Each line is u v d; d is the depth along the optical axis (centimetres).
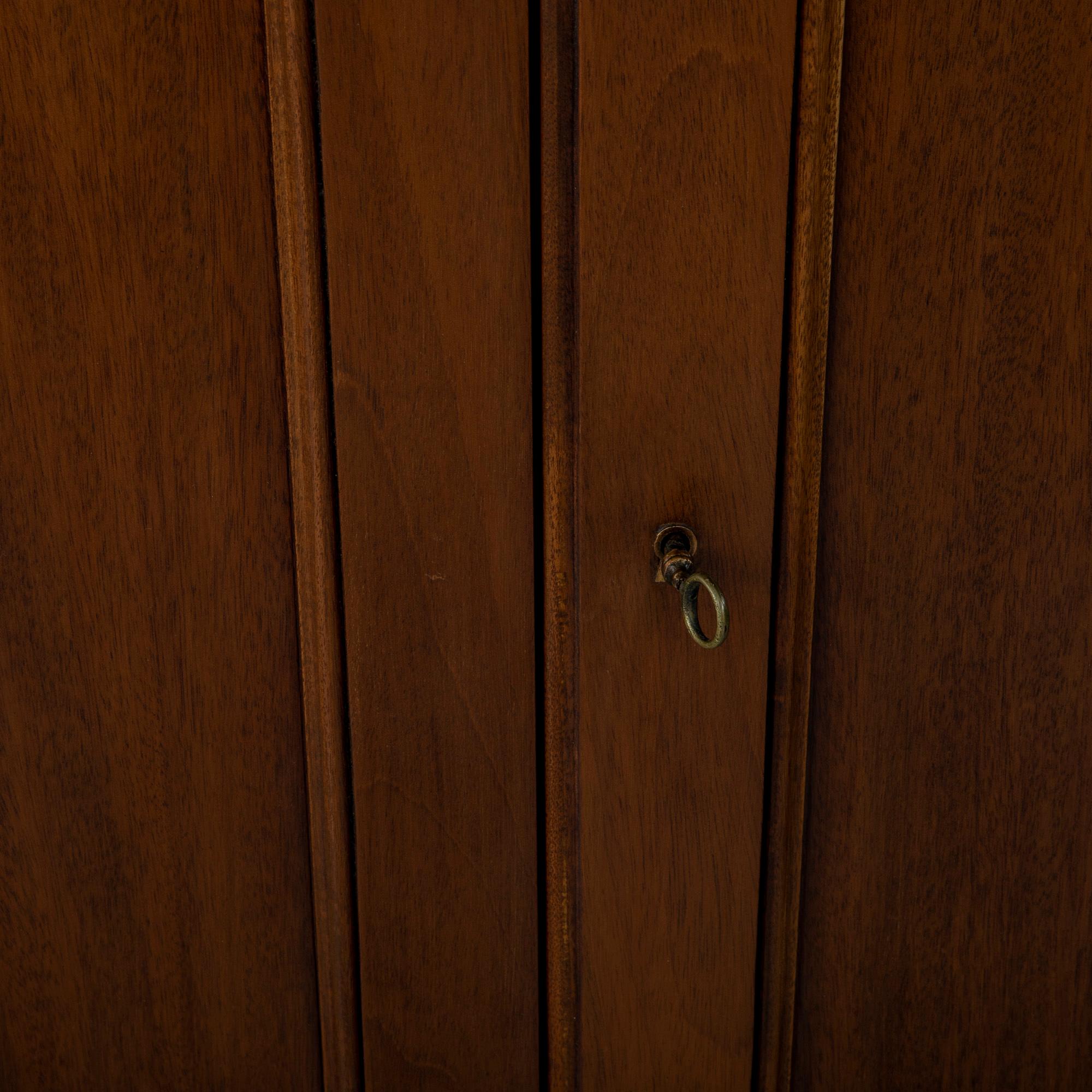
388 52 42
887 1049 51
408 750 47
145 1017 48
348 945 48
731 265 44
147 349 44
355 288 43
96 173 43
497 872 48
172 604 45
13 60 42
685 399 44
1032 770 49
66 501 44
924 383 46
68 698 46
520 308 44
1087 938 51
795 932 49
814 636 47
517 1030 50
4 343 43
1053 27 44
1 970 47
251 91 43
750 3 42
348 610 45
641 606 46
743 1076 50
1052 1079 52
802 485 45
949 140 44
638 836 47
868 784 48
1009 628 48
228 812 47
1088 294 45
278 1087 49
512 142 43
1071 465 47
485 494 45
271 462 45
